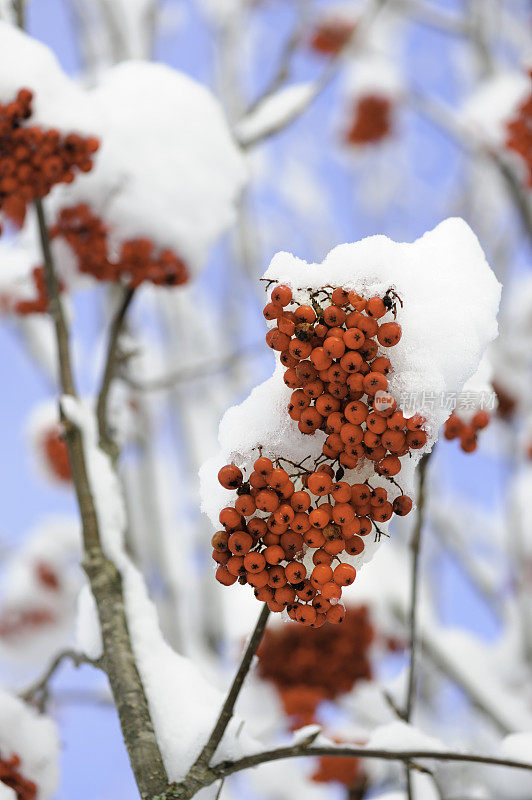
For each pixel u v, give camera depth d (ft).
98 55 14.87
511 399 11.51
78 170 6.76
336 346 5.75
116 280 7.60
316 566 5.80
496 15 19.11
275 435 5.86
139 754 6.09
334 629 8.93
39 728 6.48
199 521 15.16
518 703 11.69
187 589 15.19
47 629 14.25
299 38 11.23
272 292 5.80
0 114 6.57
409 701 6.60
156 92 8.33
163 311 15.81
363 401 5.81
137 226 7.41
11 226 9.30
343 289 5.80
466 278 5.91
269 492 5.78
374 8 10.89
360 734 8.43
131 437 13.74
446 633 12.82
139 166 7.68
